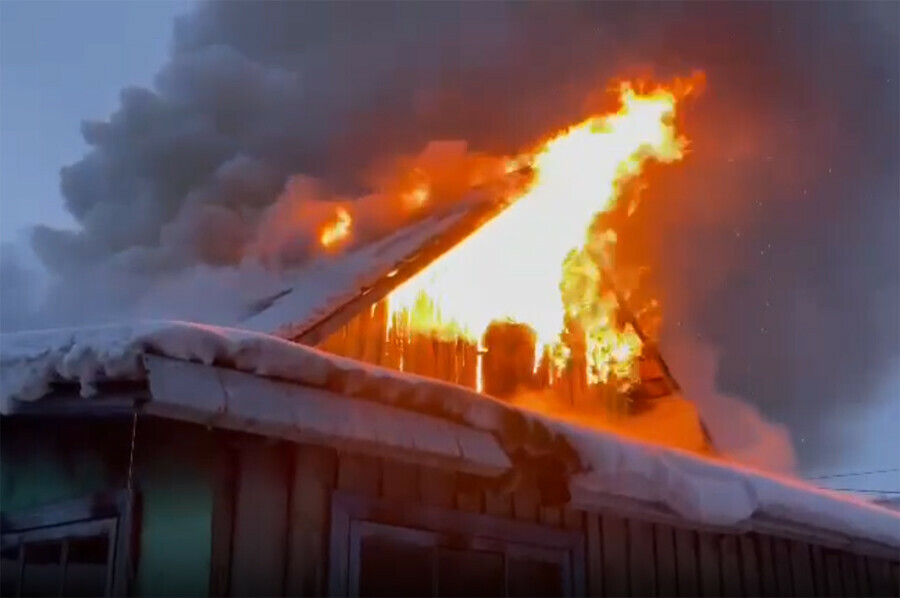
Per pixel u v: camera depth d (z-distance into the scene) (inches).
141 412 153.0
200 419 146.9
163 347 143.0
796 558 274.8
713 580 249.4
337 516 175.8
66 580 169.5
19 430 189.0
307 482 173.5
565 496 202.1
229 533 160.2
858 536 245.4
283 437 155.2
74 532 171.5
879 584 298.2
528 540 208.4
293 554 167.9
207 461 161.8
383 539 182.4
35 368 150.7
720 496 214.8
